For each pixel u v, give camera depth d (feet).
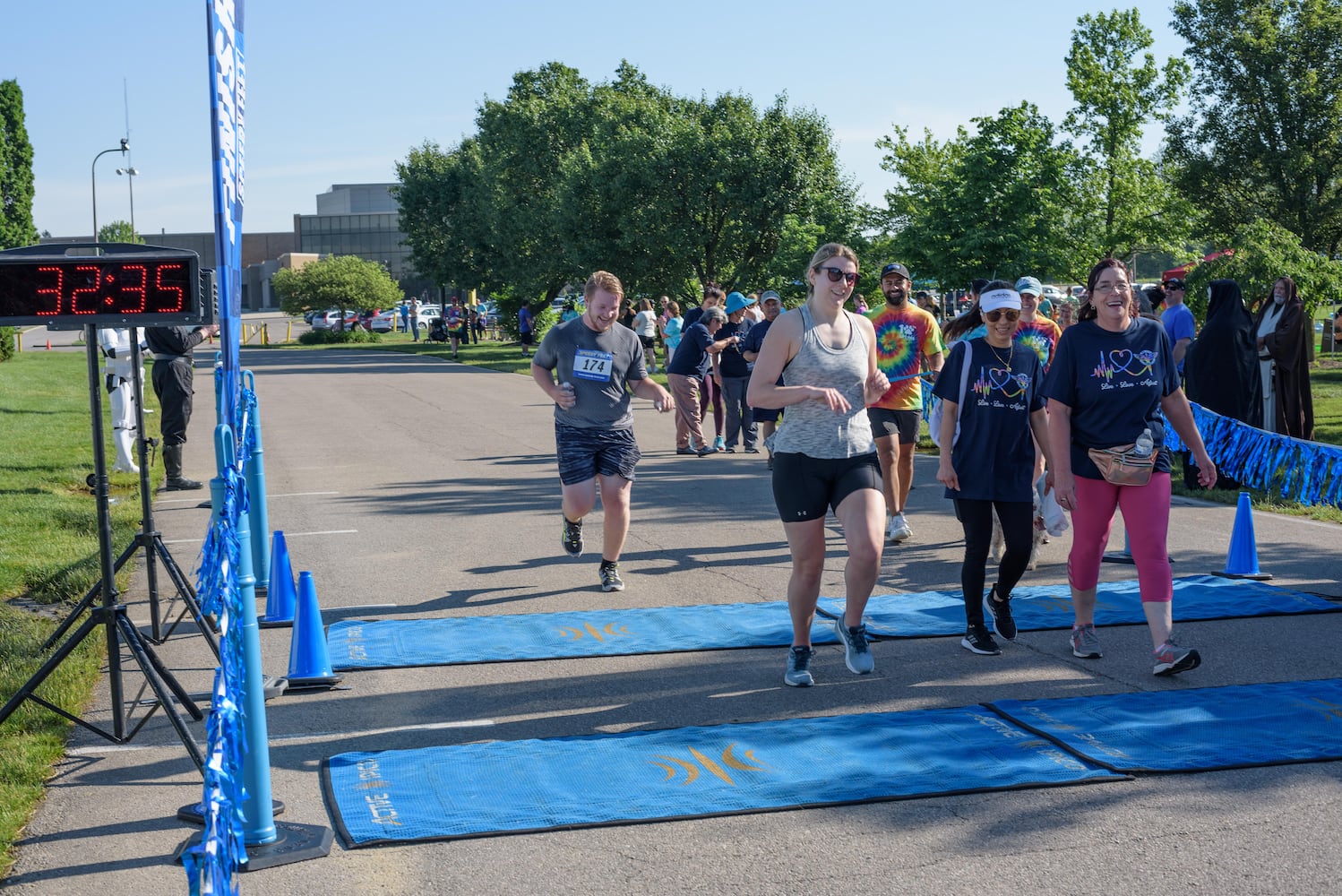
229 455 13.98
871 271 109.09
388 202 508.53
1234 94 151.12
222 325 17.81
